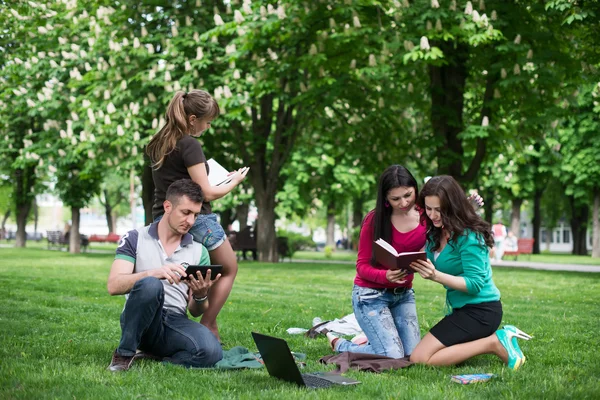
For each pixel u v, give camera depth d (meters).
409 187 5.45
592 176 33.25
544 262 29.41
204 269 4.98
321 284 13.76
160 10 20.66
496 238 29.95
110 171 21.66
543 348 6.09
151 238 5.22
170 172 5.64
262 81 17.73
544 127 18.34
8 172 35.97
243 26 17.27
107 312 8.39
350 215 55.09
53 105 21.91
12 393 3.98
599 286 13.70
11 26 21.95
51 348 5.69
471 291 5.28
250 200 31.03
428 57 15.86
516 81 16.34
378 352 5.58
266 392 4.12
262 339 4.50
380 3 16.75
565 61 16.80
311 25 17.58
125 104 19.50
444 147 18.80
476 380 4.64
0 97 23.84
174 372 4.78
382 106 18.94
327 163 32.66
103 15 20.50
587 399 4.05
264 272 17.59
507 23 16.58
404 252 5.43
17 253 29.66
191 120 5.66
